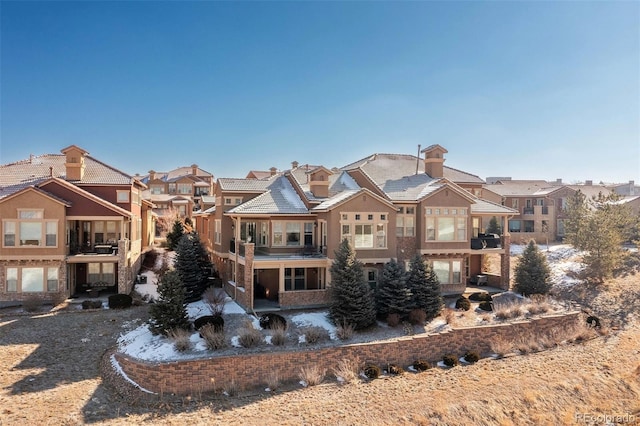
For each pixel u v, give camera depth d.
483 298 28.42
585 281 32.50
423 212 28.89
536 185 61.47
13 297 26.86
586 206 39.47
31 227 26.95
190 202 66.06
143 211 40.56
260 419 15.98
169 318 21.28
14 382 17.42
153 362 18.45
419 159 37.25
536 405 17.66
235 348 20.14
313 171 29.81
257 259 25.61
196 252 29.94
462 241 29.69
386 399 17.61
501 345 22.89
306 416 16.23
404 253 29.06
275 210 27.88
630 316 27.45
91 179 31.84
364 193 26.83
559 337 24.48
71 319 23.91
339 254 23.88
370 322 23.11
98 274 30.58
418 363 20.66
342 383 19.05
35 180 30.56
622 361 21.77
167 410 16.50
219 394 17.92
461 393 18.19
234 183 31.75
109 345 21.20
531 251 30.67
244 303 25.59
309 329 21.83
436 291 24.84
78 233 30.95
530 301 28.47
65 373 18.48
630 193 78.44
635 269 34.50
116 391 17.47
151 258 39.53
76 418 15.36
